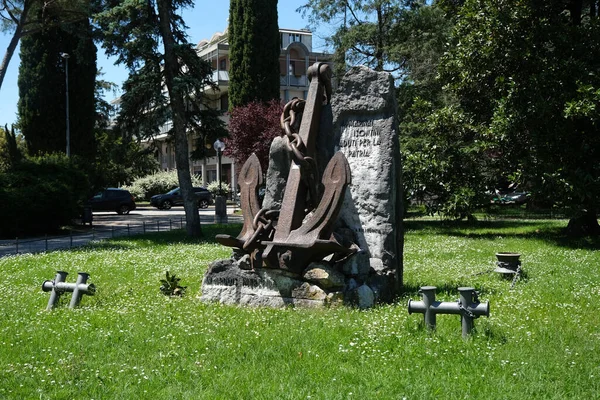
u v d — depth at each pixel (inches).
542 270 565.6
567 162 844.6
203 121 1054.4
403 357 287.1
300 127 459.5
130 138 1041.5
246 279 420.5
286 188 432.1
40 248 938.7
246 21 1740.9
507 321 352.2
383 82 457.1
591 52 860.0
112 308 411.5
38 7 1207.6
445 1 1083.3
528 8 881.5
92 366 285.3
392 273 439.5
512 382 253.8
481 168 1003.3
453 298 420.5
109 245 906.7
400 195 469.1
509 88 893.2
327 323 348.8
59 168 1262.3
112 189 1892.2
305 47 2502.5
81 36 1173.1
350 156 464.4
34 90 1558.8
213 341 321.4
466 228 1090.7
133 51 979.9
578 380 254.8
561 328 339.6
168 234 1085.1
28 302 452.8
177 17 1024.2
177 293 464.4
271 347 307.3
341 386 251.4
